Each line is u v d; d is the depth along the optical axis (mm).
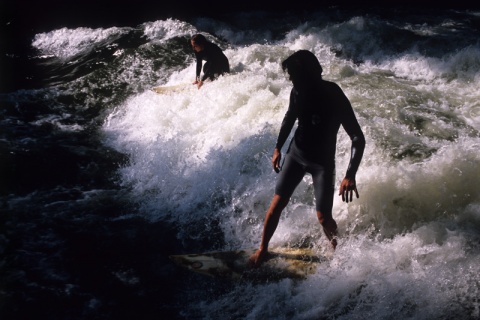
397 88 7422
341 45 10305
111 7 14328
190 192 5383
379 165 5035
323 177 3793
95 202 5324
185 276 4137
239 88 6984
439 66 8453
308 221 4664
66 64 10008
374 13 13242
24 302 3844
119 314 3762
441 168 4688
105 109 7828
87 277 4164
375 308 3553
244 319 3643
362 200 4590
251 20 13219
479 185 4551
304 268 4059
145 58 9477
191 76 8547
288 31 12328
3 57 10570
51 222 4930
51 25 12828
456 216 4312
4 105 7711
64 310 3783
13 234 4699
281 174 3977
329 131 3676
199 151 6023
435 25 11531
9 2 13789
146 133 6793
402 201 4547
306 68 3506
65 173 5930
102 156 6371
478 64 8094
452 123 6152
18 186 5598
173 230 4844
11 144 6547
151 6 14477
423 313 3455
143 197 5426
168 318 3721
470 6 13766
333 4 14641
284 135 3977
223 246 4598
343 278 3834
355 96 6980
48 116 7539
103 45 10750
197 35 7398
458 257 3836
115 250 4531
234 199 5156
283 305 3725
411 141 5562
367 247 4113
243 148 5664
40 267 4258
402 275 3738
